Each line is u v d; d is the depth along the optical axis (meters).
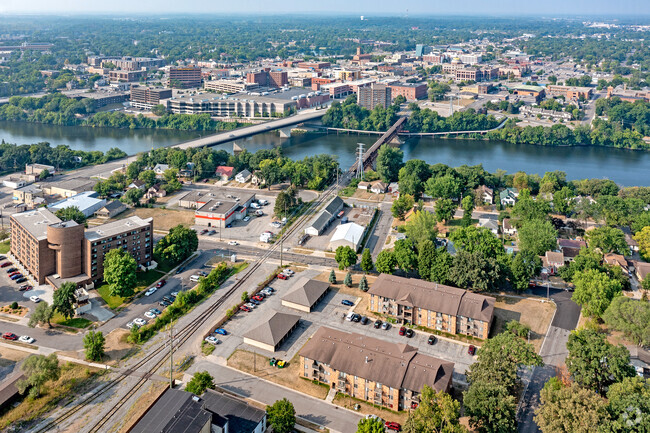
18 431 189.62
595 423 167.38
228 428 180.38
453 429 173.62
